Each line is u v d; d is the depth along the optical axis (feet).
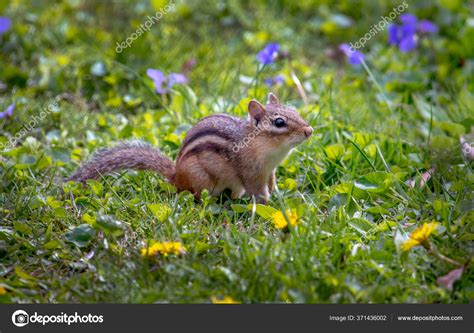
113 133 28.68
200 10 42.04
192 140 23.91
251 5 43.04
